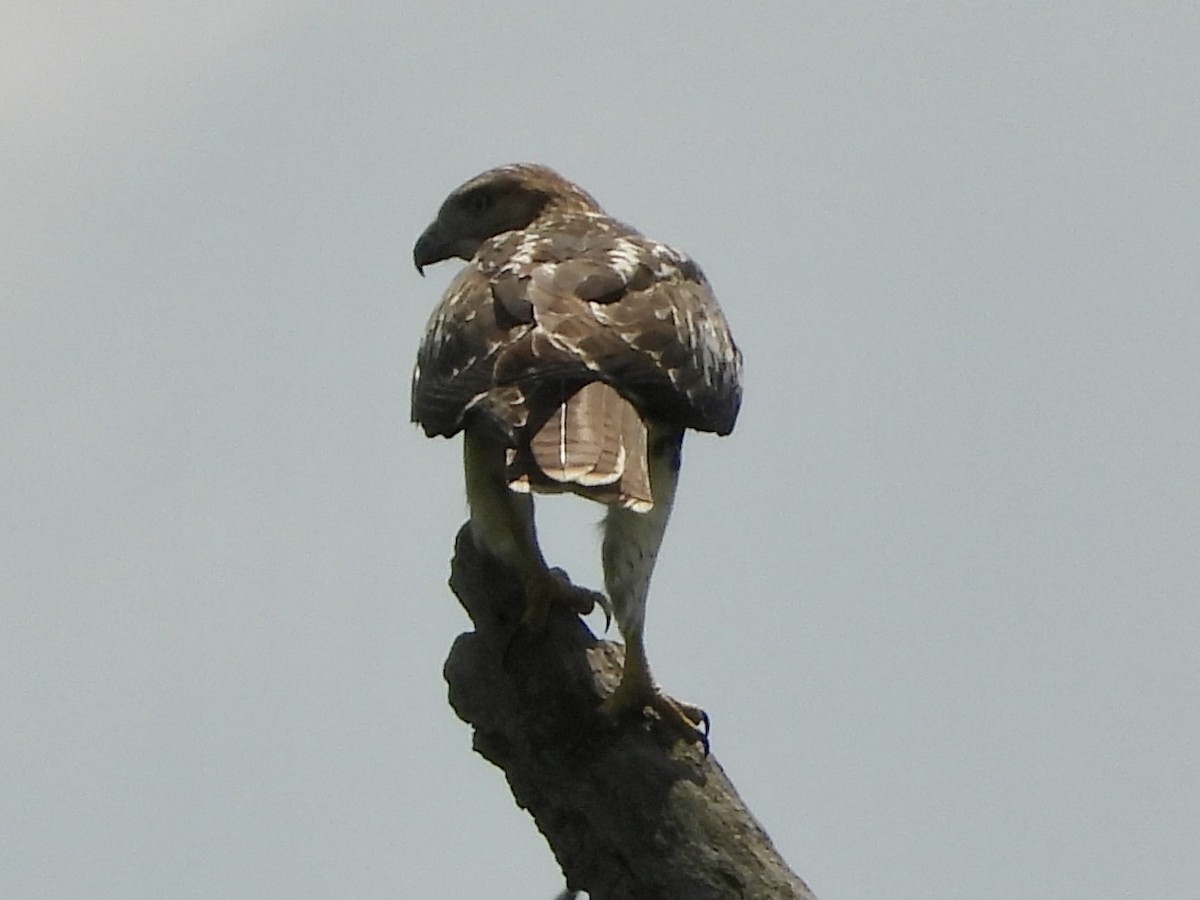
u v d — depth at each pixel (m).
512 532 12.90
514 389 12.45
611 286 13.18
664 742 12.20
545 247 13.66
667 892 12.00
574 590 12.83
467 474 13.12
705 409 13.28
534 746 12.42
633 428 12.57
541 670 12.51
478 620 12.86
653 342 12.91
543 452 12.13
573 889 12.37
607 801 12.16
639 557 13.05
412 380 13.46
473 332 12.80
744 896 11.87
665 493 13.30
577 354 12.59
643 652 12.38
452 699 12.85
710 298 14.05
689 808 12.02
